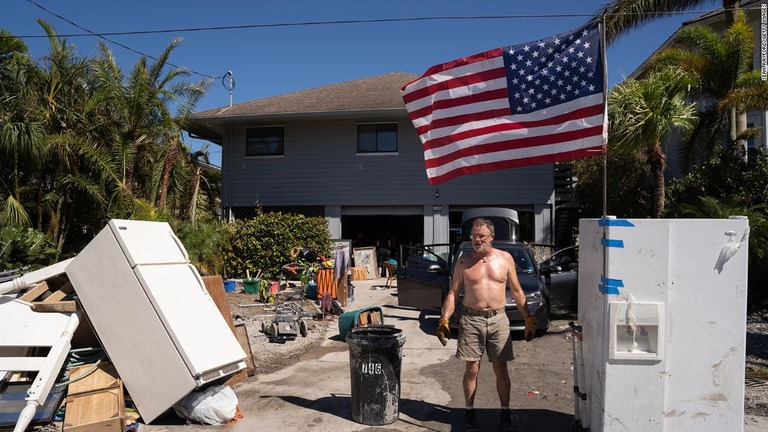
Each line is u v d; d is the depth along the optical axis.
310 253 13.90
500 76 5.59
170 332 5.30
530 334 5.27
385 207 19.05
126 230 5.66
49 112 12.70
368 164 19.02
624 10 13.73
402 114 18.30
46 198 12.45
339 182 19.16
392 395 5.42
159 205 14.39
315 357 8.03
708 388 3.99
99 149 13.15
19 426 4.74
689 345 4.01
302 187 19.34
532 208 18.34
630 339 4.07
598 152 5.18
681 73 10.59
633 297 4.03
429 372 7.28
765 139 15.80
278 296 13.12
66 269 5.62
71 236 14.05
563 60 5.36
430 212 18.69
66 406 5.08
